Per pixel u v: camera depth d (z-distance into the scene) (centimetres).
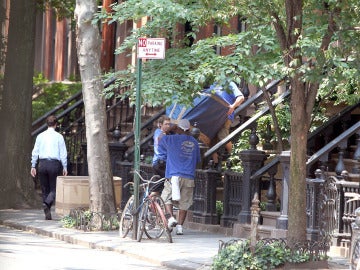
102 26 5344
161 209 2773
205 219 3184
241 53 2628
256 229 2116
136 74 2947
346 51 2031
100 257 2486
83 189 3241
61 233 2992
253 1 2197
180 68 2903
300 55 2108
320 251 2191
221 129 3653
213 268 2119
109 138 4516
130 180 3688
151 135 3850
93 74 3225
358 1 1989
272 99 3497
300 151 2188
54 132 3462
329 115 3434
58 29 6319
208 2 2300
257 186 2970
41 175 3444
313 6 2086
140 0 2897
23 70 3894
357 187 2480
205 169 3256
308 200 2641
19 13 3891
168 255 2448
